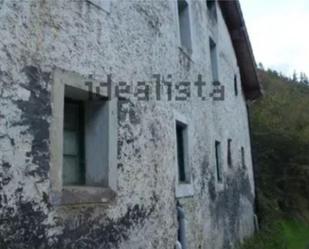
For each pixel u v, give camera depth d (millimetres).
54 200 3271
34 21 3299
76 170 4020
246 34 12969
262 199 17656
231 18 12344
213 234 7754
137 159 4594
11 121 2990
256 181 17203
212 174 8219
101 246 3768
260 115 24359
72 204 3465
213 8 10430
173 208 5555
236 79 13344
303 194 22266
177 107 6262
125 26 4652
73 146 4027
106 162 4039
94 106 4172
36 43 3293
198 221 6801
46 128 3299
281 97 29625
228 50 12211
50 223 3215
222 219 8773
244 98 15289
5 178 2887
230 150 11062
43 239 3131
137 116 4703
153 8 5582
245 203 12789
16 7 3135
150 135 5004
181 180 6590
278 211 18906
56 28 3527
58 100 3447
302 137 22688
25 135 3096
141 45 5023
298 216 20406
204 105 8164
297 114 26203
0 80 2934
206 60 8734
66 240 3354
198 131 7469
